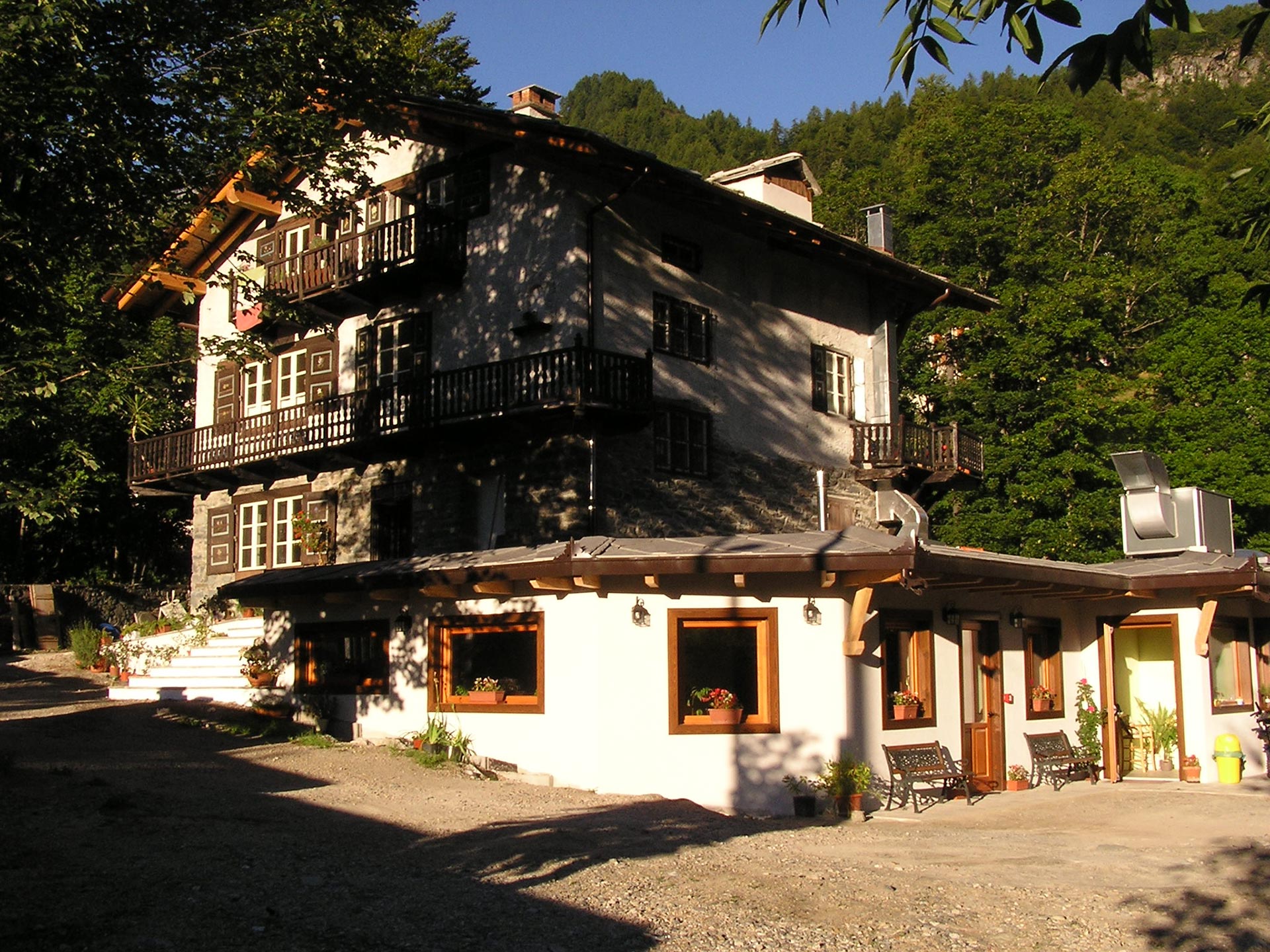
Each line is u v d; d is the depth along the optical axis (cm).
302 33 1294
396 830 1048
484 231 2144
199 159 1273
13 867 832
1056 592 1652
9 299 1153
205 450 2581
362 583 1573
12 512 3303
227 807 1113
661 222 2152
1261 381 3516
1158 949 798
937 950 778
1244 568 1620
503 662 1495
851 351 2570
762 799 1357
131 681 2119
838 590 1407
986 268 3356
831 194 3903
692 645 1393
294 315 1427
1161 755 1794
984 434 3139
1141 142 6881
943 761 1483
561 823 1125
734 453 2236
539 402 1908
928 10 415
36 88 1086
